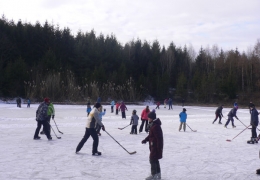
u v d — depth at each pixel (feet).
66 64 198.29
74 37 251.39
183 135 48.37
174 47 277.64
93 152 30.04
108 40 262.26
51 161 27.02
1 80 163.22
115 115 88.58
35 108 112.16
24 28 215.31
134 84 193.47
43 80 156.15
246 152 33.78
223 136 47.88
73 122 64.59
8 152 30.78
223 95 205.77
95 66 192.03
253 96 208.03
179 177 22.70
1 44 188.34
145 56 249.34
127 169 24.57
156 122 21.29
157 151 21.06
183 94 203.10
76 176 22.22
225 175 23.50
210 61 263.08
